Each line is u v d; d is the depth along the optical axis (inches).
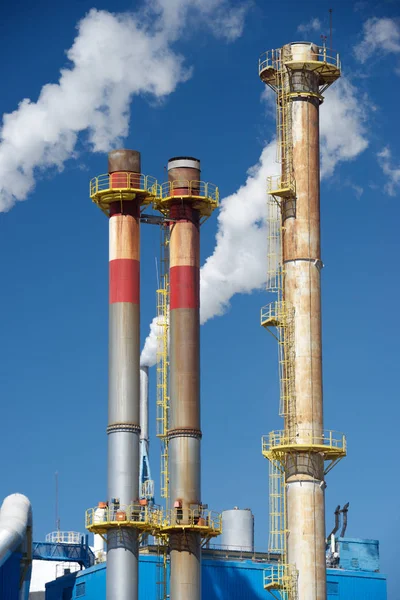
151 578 4926.2
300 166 4761.3
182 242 4744.1
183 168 4800.7
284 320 4675.2
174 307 4707.2
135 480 4564.5
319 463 4621.1
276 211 4788.4
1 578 4352.9
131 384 4603.8
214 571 5088.6
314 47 4852.4
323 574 4564.5
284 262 4731.8
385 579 5388.8
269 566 5152.6
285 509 4633.4
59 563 6156.5
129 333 4628.4
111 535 4537.4
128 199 4699.8
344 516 5565.9
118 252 4680.1
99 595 5068.9
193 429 4633.4
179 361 4662.9
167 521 4596.5
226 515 5398.6
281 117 4827.8
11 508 4542.3
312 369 4645.7
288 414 4633.4
